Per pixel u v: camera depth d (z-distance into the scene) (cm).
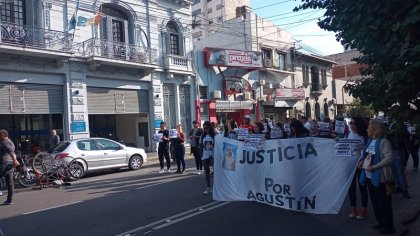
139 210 898
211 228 725
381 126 650
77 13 2156
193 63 2820
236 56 3061
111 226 771
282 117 3681
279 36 3716
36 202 1083
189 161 2028
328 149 735
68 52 2020
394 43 473
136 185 1281
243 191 839
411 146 1203
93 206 972
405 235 638
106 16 2312
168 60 2592
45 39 1984
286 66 3778
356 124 741
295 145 762
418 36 453
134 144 2580
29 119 2027
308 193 746
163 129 1594
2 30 1825
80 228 767
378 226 678
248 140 827
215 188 884
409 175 1185
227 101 3038
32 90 1978
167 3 2655
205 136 1073
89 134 2220
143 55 2400
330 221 745
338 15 561
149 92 2528
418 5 421
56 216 881
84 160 1583
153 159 2169
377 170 641
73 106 2112
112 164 1700
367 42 513
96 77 2242
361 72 557
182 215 830
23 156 1547
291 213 812
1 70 1855
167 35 2662
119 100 2370
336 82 4584
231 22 3500
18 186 1420
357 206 858
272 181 788
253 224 739
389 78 448
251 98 3284
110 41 2275
